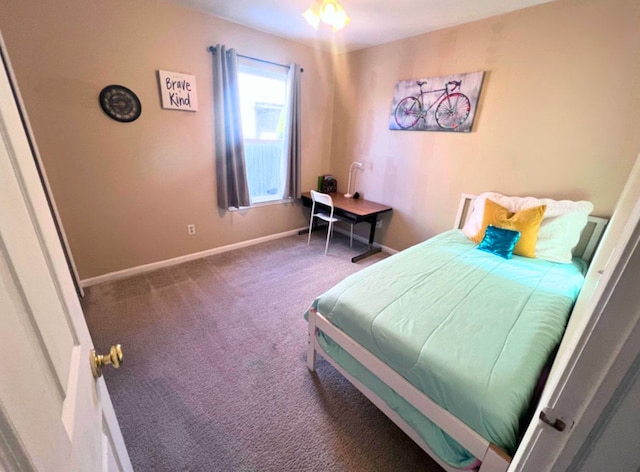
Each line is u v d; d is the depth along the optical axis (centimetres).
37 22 187
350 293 150
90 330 197
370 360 128
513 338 120
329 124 382
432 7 220
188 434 134
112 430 73
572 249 212
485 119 249
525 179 237
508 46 226
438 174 291
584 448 40
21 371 32
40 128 204
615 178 197
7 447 27
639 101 182
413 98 291
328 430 138
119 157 240
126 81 228
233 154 296
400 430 140
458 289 159
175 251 296
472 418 95
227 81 271
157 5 227
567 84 205
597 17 187
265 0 225
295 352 186
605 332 36
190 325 207
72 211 230
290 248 352
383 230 355
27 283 39
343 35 291
